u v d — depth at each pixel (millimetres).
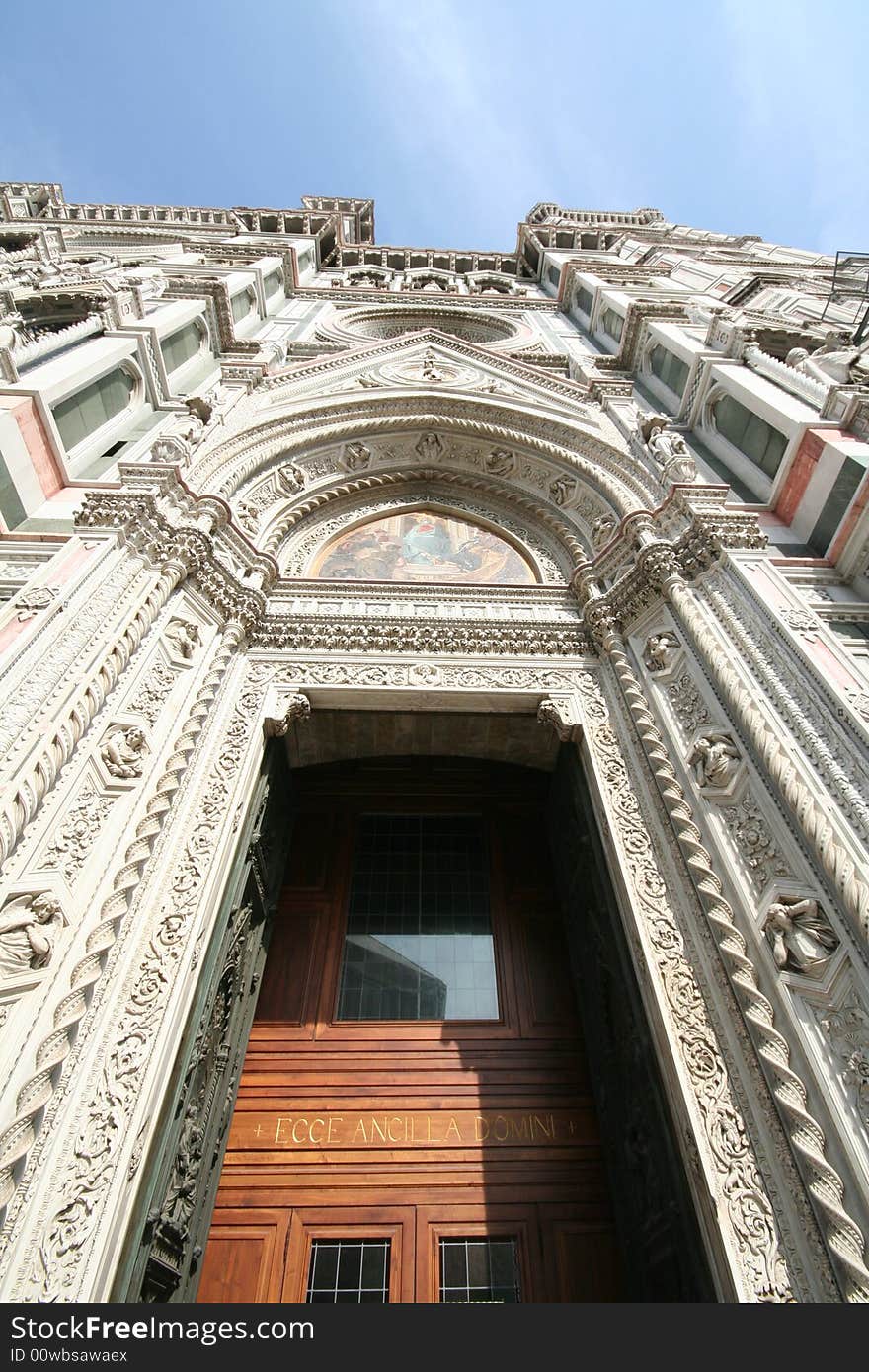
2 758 4215
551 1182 5332
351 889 7324
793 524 7891
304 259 20969
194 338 11672
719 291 18031
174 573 6145
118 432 8828
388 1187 5246
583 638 7285
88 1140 3492
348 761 8086
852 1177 3336
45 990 3748
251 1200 5145
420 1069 5934
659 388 11969
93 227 24062
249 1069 5855
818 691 5012
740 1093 3922
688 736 5637
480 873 7543
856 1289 3049
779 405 8219
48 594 5758
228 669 6434
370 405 10445
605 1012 5469
